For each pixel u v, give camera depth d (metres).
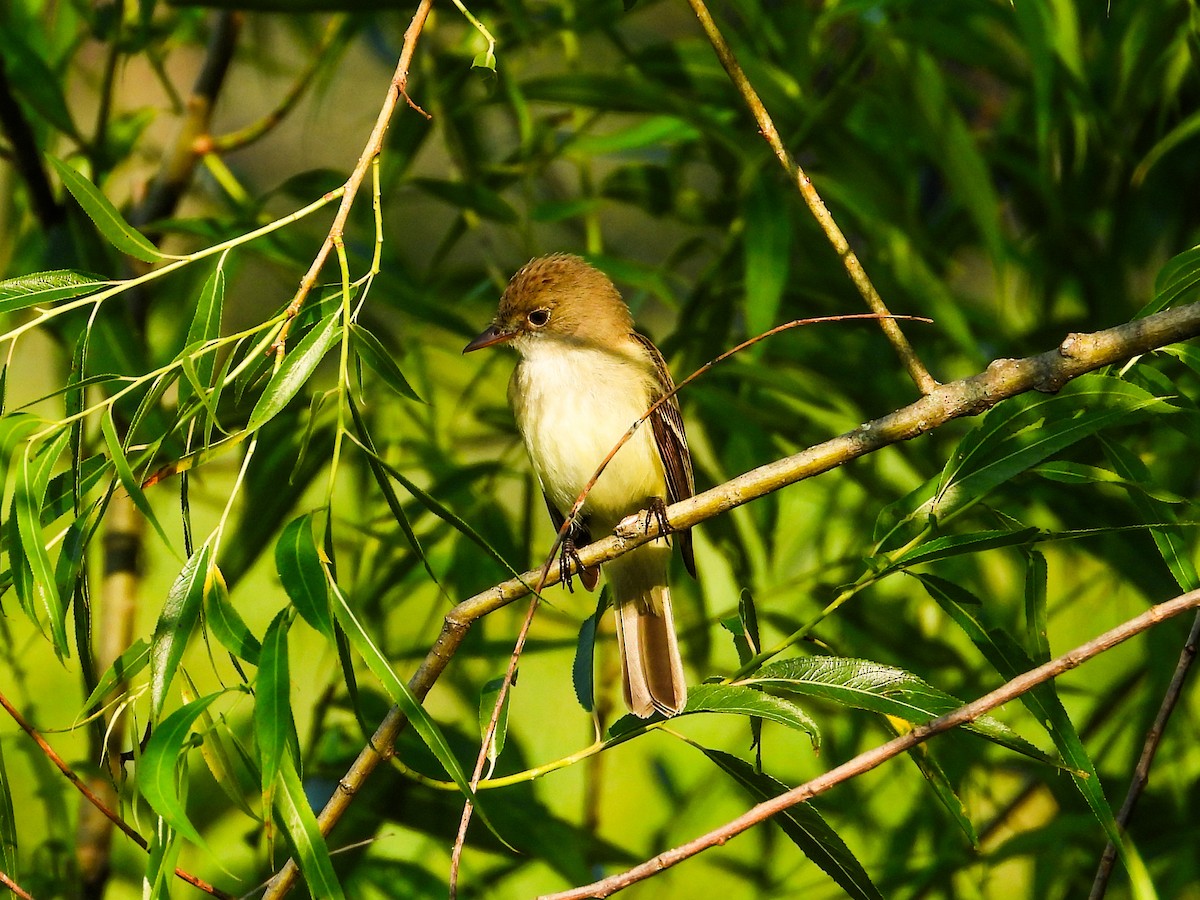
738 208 10.58
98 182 10.73
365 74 15.17
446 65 10.71
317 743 9.79
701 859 11.09
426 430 10.73
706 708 6.14
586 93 10.06
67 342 9.72
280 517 9.87
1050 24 9.54
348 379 5.42
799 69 10.30
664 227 14.14
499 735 6.36
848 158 10.32
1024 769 11.15
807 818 6.20
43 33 11.52
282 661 5.08
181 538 11.49
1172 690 6.72
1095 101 10.59
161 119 14.94
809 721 5.94
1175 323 6.03
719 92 10.28
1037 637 6.31
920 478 10.48
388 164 10.58
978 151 10.09
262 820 5.43
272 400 5.34
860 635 10.48
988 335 10.75
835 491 11.34
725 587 11.51
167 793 4.95
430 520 10.92
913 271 9.88
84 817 10.02
